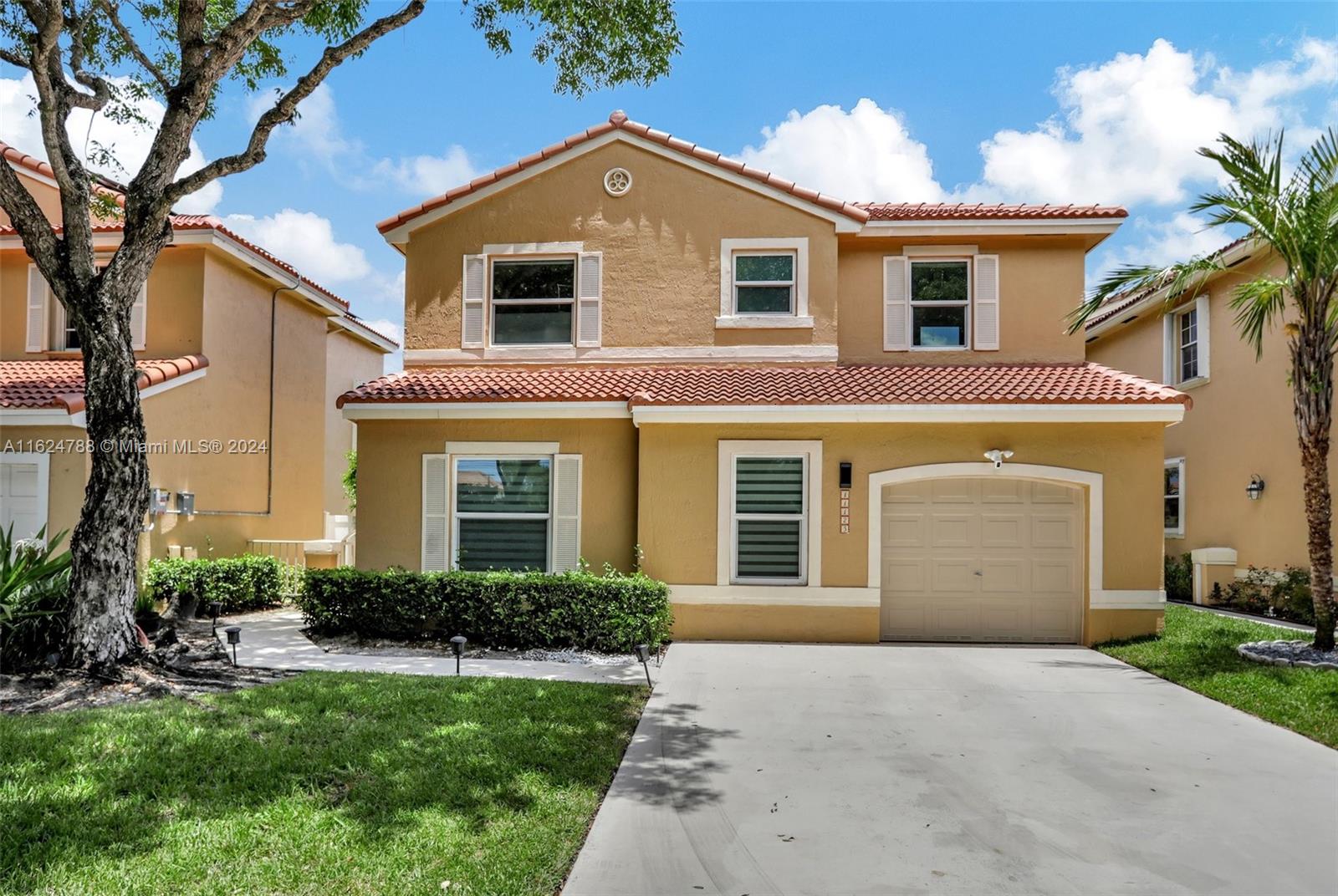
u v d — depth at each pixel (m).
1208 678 8.84
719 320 13.19
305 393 18.64
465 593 10.55
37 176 15.32
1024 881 4.38
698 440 11.56
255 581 14.10
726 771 6.02
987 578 11.60
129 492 8.20
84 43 10.37
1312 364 9.65
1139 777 5.99
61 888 3.90
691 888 4.24
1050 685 8.81
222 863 4.21
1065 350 13.74
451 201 13.47
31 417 11.88
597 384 12.24
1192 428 16.84
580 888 4.22
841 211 13.02
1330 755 6.53
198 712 6.79
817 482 11.41
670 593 11.45
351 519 18.94
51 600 8.49
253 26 8.77
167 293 14.85
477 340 13.44
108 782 5.16
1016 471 11.23
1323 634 9.58
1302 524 13.38
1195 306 16.56
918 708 7.85
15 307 15.15
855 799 5.51
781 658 10.19
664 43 10.81
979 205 14.56
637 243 13.37
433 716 6.87
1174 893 4.28
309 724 6.54
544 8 10.30
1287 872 4.51
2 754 5.63
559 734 6.53
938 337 13.96
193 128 8.84
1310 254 9.41
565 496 12.03
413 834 4.60
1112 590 11.08
